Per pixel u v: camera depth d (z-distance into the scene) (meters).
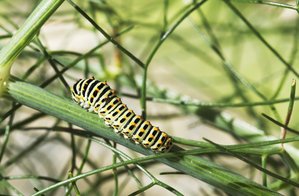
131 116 0.28
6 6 0.47
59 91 0.41
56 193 0.47
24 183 0.48
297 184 0.28
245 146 0.28
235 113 0.43
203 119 0.39
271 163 0.39
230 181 0.28
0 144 0.43
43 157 0.48
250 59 0.45
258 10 0.44
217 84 0.47
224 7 0.44
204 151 0.28
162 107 0.48
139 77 0.40
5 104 0.42
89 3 0.36
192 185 0.46
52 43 0.49
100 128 0.28
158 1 0.46
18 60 0.42
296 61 0.43
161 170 0.47
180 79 0.47
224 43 0.45
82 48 0.51
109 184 0.47
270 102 0.31
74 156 0.32
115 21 0.40
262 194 0.29
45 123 0.48
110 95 0.28
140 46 0.47
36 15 0.27
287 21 0.44
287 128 0.28
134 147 0.28
